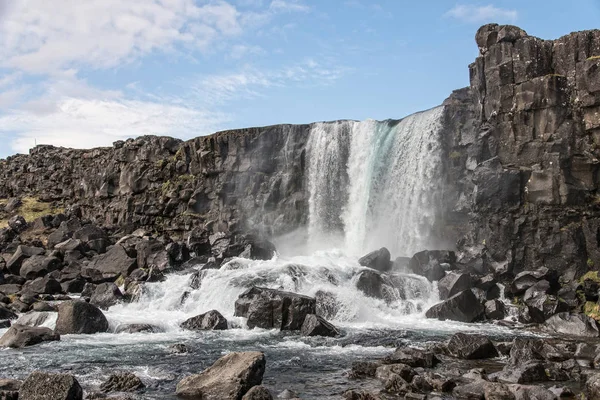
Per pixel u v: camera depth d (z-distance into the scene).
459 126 43.84
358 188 51.47
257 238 48.72
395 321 31.73
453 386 18.28
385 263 39.62
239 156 57.84
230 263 40.19
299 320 29.36
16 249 53.19
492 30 41.53
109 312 35.59
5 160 93.25
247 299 31.75
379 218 48.59
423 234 44.59
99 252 51.78
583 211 36.12
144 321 31.16
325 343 26.11
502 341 25.86
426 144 45.59
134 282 40.03
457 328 29.56
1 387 18.20
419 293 35.16
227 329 30.08
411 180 46.44
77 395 16.73
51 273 44.62
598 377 17.25
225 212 57.06
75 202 73.88
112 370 21.39
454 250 42.31
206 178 59.62
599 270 34.66
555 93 37.66
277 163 56.75
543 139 37.97
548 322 29.48
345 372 20.91
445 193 43.72
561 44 38.84
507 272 36.56
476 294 33.88
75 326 29.06
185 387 18.08
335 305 32.25
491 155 40.62
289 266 37.31
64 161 79.06
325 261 41.59
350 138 53.06
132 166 65.56
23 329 26.75
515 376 18.95
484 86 41.59
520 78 39.47
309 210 54.06
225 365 18.73
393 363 21.22
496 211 38.38
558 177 36.72
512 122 39.50
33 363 22.55
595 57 37.03
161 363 22.52
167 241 53.75
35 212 73.88
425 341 26.30
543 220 36.78
